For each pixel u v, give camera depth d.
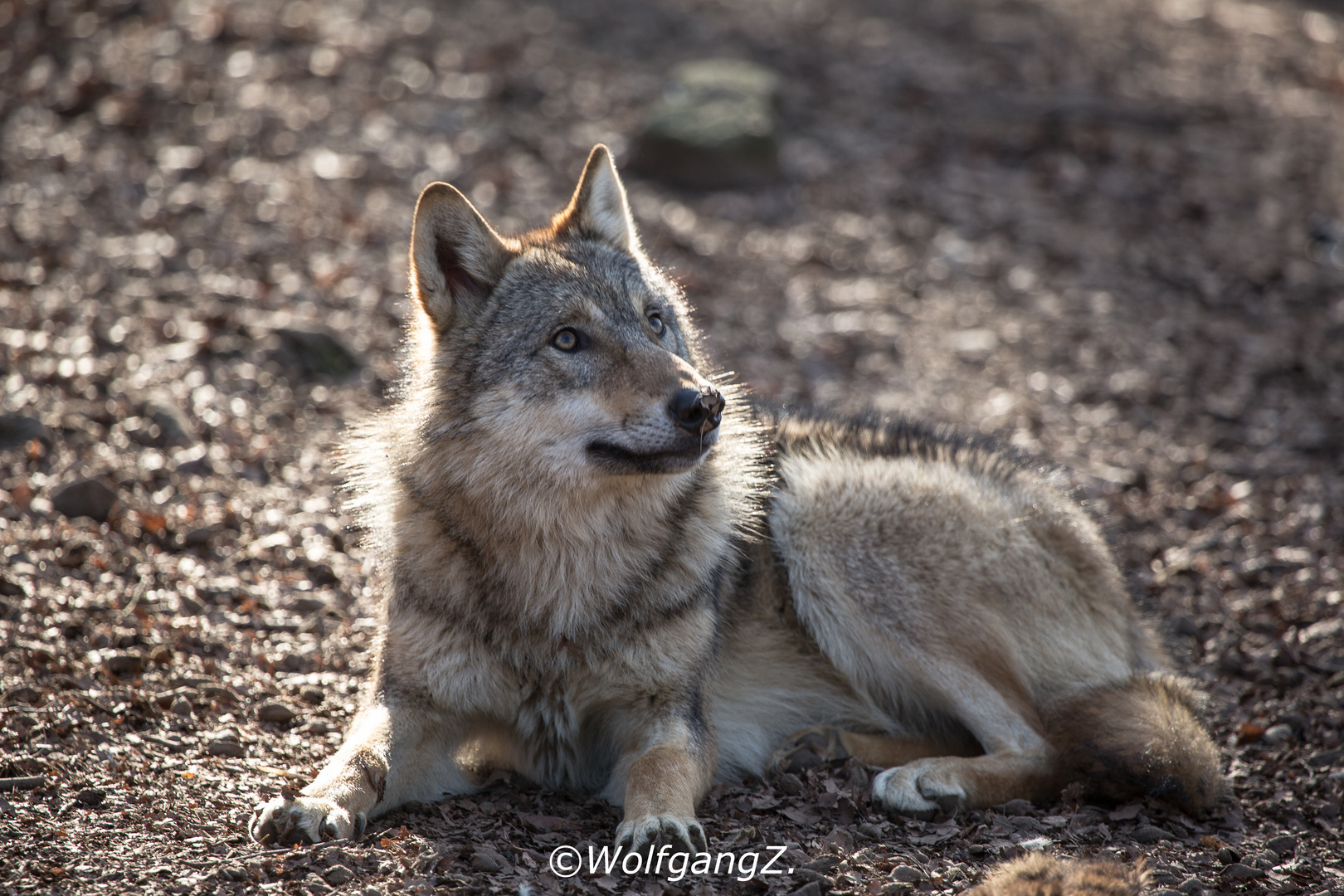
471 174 20.22
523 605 7.23
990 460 9.19
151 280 15.24
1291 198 23.00
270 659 8.77
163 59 21.66
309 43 23.67
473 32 26.33
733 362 15.81
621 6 29.83
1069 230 21.20
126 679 8.10
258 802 6.86
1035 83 28.16
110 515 10.20
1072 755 7.65
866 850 6.73
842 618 8.38
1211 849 7.00
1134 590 9.56
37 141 18.55
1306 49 33.84
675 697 7.44
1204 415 15.20
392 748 7.02
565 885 6.17
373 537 7.91
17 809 6.46
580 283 7.53
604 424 7.10
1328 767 8.12
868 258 19.77
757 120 22.06
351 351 14.19
